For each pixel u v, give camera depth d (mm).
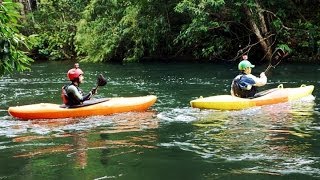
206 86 11297
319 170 4699
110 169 4887
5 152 5645
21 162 5199
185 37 17766
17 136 6535
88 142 6121
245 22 17922
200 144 5859
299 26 17016
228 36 18594
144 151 5598
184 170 4812
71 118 7766
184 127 6883
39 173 4777
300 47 17062
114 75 14359
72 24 23922
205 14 15820
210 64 16844
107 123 7324
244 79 8453
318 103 8547
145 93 10445
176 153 5469
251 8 16406
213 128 6766
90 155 5465
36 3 27234
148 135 6438
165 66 16656
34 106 7906
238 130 6582
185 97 9750
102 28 20219
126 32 18812
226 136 6242
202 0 15508
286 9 17422
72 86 7910
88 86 11953
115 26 20000
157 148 5719
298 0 17891
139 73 14688
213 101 8172
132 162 5137
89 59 20391
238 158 5184
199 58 18734
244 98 8430
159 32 18688
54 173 4770
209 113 7918
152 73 14539
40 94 10609
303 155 5238
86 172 4789
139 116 7805
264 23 16984
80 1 24422
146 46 19562
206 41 18625
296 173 4609
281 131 6441
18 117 7746
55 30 24406
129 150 5656
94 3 20766
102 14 20875
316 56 16734
